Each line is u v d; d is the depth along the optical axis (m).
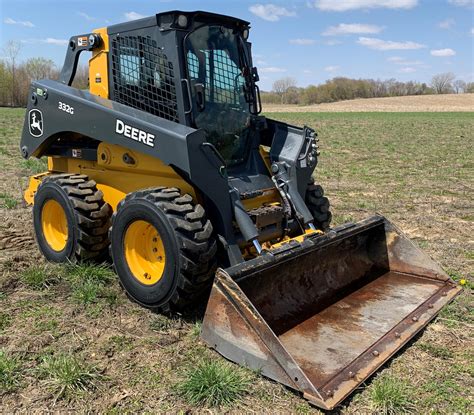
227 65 5.31
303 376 3.35
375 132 28.61
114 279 5.35
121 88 5.31
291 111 63.69
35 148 5.96
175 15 4.69
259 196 5.15
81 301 4.81
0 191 9.50
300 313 4.54
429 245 6.88
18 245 6.45
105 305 4.78
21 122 29.67
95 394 3.48
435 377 3.78
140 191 4.57
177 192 4.53
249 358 3.69
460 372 3.86
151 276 4.65
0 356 3.79
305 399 3.46
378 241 5.56
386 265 5.52
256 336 3.63
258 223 4.85
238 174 5.30
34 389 3.51
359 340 4.09
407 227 7.88
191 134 4.29
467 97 84.38
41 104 5.75
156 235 4.58
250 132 5.57
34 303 4.80
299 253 4.46
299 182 5.41
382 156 17.05
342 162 15.50
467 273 5.83
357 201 9.66
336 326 4.32
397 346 4.03
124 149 5.14
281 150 5.51
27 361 3.84
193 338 4.25
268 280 4.39
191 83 4.87
